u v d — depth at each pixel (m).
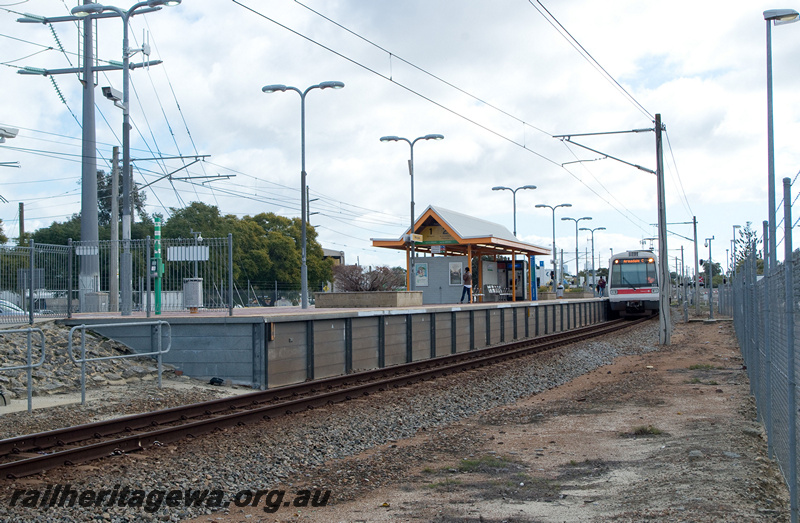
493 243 35.09
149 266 18.19
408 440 11.24
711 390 15.01
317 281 68.31
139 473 8.52
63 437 9.91
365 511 7.33
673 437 10.28
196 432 10.76
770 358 8.76
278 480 8.70
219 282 19.39
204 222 41.66
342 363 18.61
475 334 26.91
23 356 14.82
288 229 68.25
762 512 6.38
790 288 6.43
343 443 10.70
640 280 44.81
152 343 16.77
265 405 13.52
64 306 19.42
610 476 8.41
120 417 11.50
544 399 15.37
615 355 25.30
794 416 6.31
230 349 16.09
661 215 27.80
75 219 44.72
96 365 15.39
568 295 68.81
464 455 9.92
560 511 7.05
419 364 20.22
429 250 38.25
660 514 6.46
